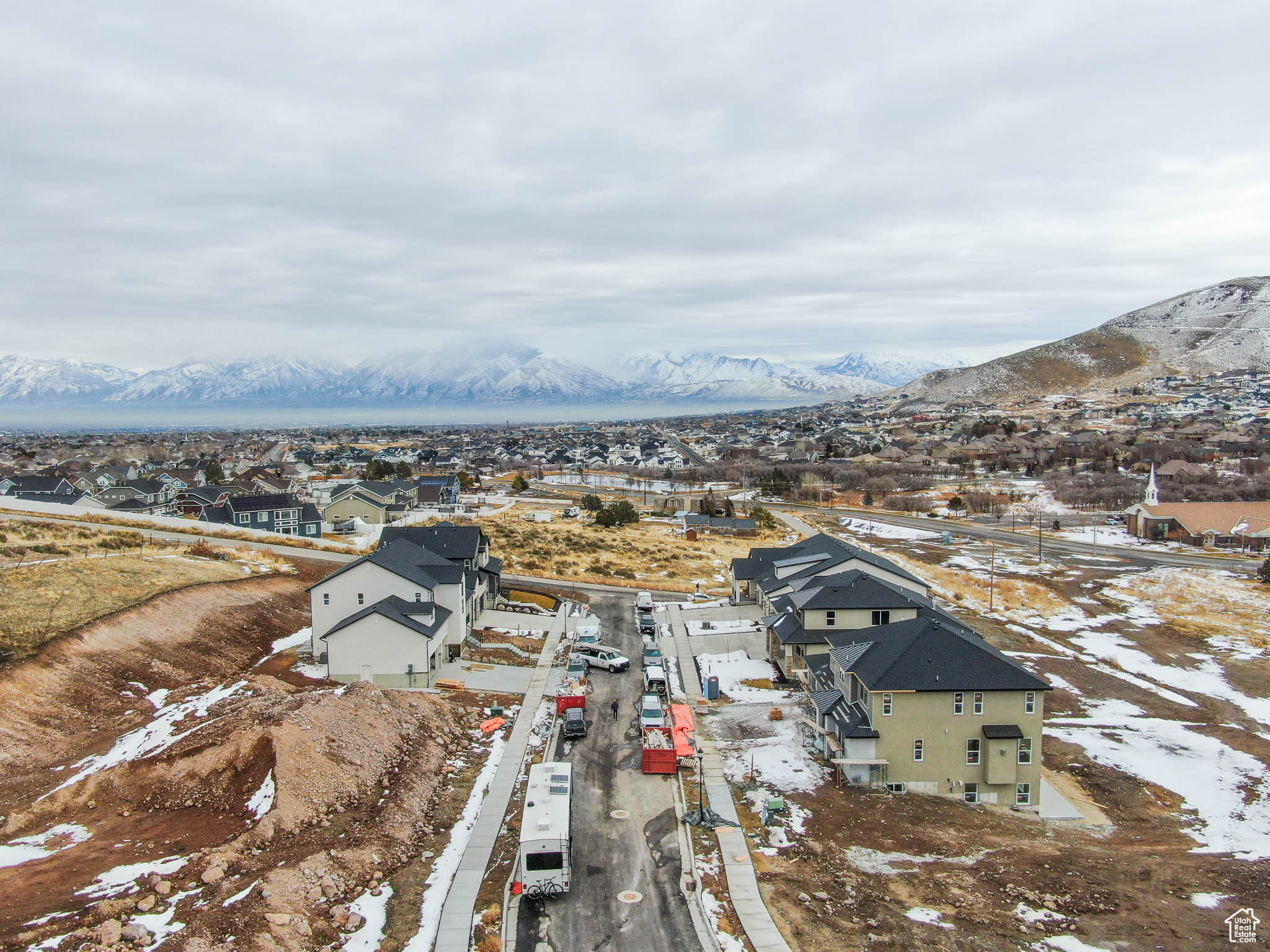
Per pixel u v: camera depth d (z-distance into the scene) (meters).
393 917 27.62
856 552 64.62
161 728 40.72
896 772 38.66
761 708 48.94
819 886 30.09
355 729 38.66
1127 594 84.31
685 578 87.88
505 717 46.38
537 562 89.75
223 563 73.38
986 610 77.19
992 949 26.70
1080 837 35.78
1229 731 49.34
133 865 29.48
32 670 43.47
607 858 32.00
